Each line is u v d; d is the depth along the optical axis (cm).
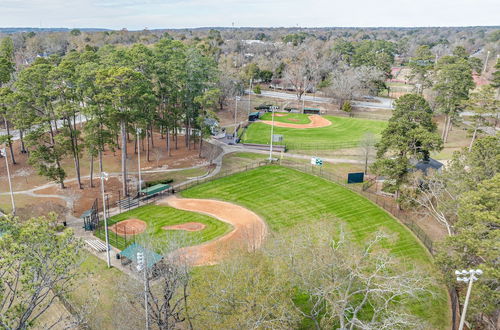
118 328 2922
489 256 2823
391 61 16850
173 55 7675
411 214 5288
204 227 5038
